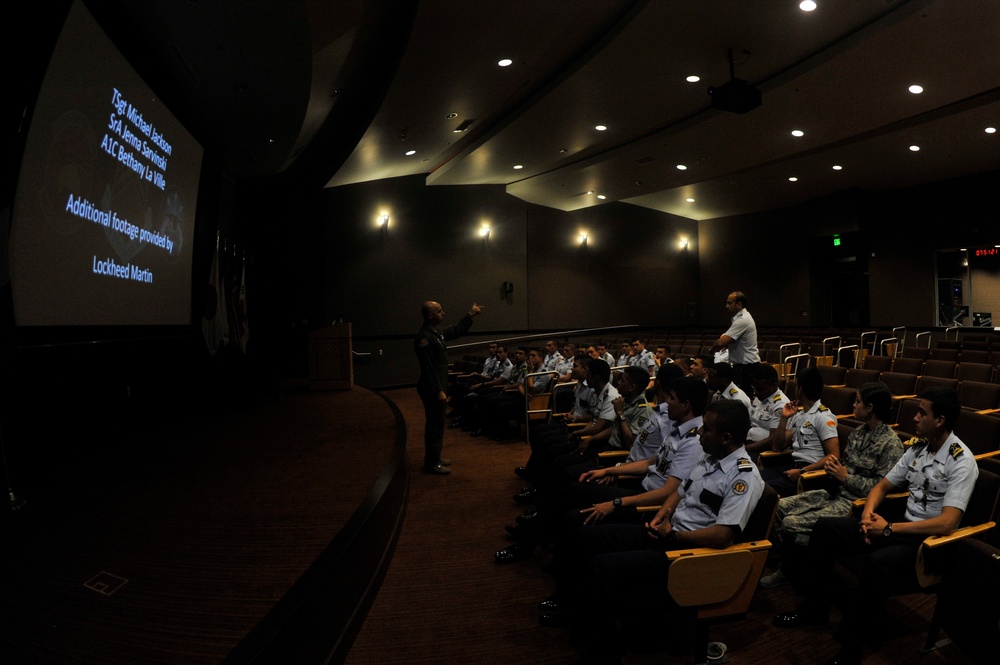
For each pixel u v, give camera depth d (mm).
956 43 5762
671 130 8695
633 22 5723
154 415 5465
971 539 2111
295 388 8922
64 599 1938
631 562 2246
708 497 2354
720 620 2201
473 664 2342
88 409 4312
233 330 6926
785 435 3553
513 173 11969
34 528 2604
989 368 5891
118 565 2209
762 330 14125
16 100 2439
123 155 3602
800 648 2416
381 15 5730
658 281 15602
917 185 12039
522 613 2756
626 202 15008
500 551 3357
